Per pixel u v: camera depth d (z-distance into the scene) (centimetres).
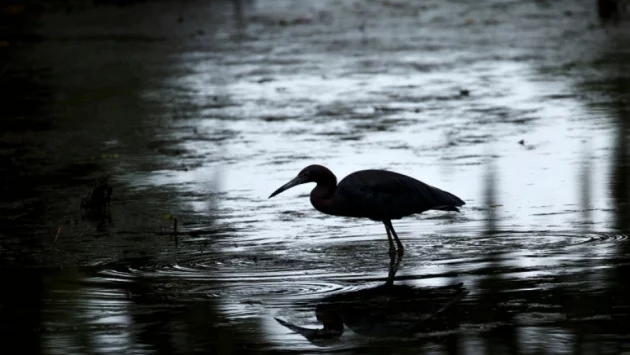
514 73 2436
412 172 1612
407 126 1939
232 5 3878
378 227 1342
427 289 1088
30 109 2173
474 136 1841
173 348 949
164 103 2206
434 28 3234
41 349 952
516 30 3123
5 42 3083
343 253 1230
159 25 3397
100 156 1770
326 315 1022
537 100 2128
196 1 3984
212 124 2005
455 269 1156
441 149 1756
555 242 1244
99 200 1470
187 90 2341
